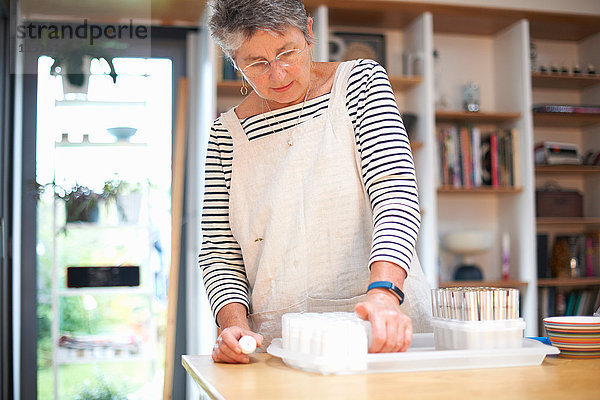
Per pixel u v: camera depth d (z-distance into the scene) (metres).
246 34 1.29
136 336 3.62
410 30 3.81
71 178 3.25
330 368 0.97
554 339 1.15
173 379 3.71
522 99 3.78
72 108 3.10
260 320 1.46
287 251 1.42
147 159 3.30
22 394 3.49
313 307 1.41
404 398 0.81
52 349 3.49
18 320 3.45
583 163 4.10
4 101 3.42
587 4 3.86
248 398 0.82
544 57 4.16
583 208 4.04
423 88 3.65
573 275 3.90
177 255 3.44
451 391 0.85
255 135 1.49
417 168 3.71
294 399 0.82
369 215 1.41
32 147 3.57
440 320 1.13
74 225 3.36
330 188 1.40
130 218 3.40
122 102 3.08
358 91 1.38
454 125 3.96
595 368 1.02
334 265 1.41
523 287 3.76
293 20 1.30
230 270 1.51
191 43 3.83
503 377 0.95
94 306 3.60
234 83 3.38
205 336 3.41
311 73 1.47
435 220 3.58
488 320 1.08
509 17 3.76
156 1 3.05
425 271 3.59
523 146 3.76
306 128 1.43
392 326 1.02
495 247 3.97
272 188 1.43
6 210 3.38
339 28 3.85
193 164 3.82
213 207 1.54
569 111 3.80
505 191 3.72
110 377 3.62
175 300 3.40
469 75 4.03
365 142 1.34
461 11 3.69
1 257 3.32
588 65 3.98
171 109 3.81
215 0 1.33
